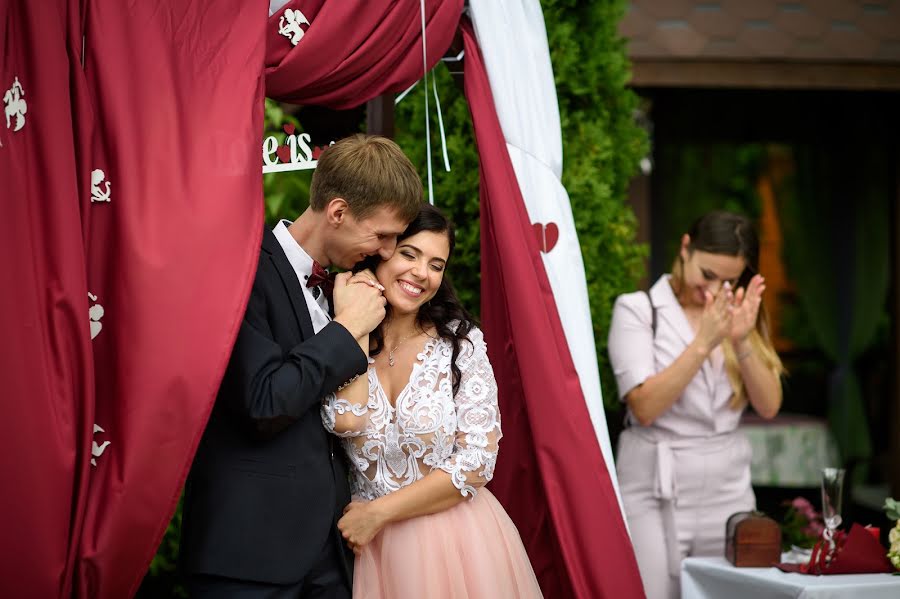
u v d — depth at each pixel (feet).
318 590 9.46
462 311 10.45
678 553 12.84
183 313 8.66
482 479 10.05
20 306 8.29
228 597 9.04
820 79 22.44
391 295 9.96
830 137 26.12
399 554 9.82
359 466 10.03
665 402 12.63
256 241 8.96
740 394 13.11
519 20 11.69
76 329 8.45
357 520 9.62
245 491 9.11
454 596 9.75
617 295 14.99
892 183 25.85
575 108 14.60
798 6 22.35
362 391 9.68
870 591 11.02
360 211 9.31
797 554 12.80
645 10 22.00
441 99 14.20
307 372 8.94
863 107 25.94
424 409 9.96
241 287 8.80
